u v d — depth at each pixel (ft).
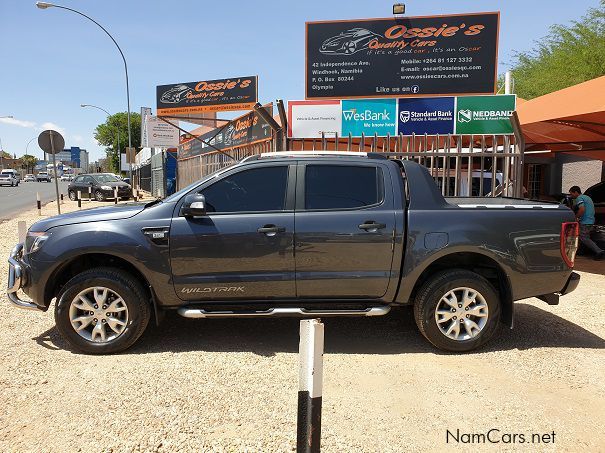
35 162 449.89
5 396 11.93
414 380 13.14
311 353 7.97
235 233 14.44
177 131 87.86
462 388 12.69
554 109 29.94
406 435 10.48
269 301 14.96
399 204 14.93
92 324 14.71
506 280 15.03
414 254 14.62
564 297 22.29
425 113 29.22
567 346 15.84
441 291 14.74
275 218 14.60
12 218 59.52
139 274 15.23
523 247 14.87
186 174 68.74
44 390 12.25
